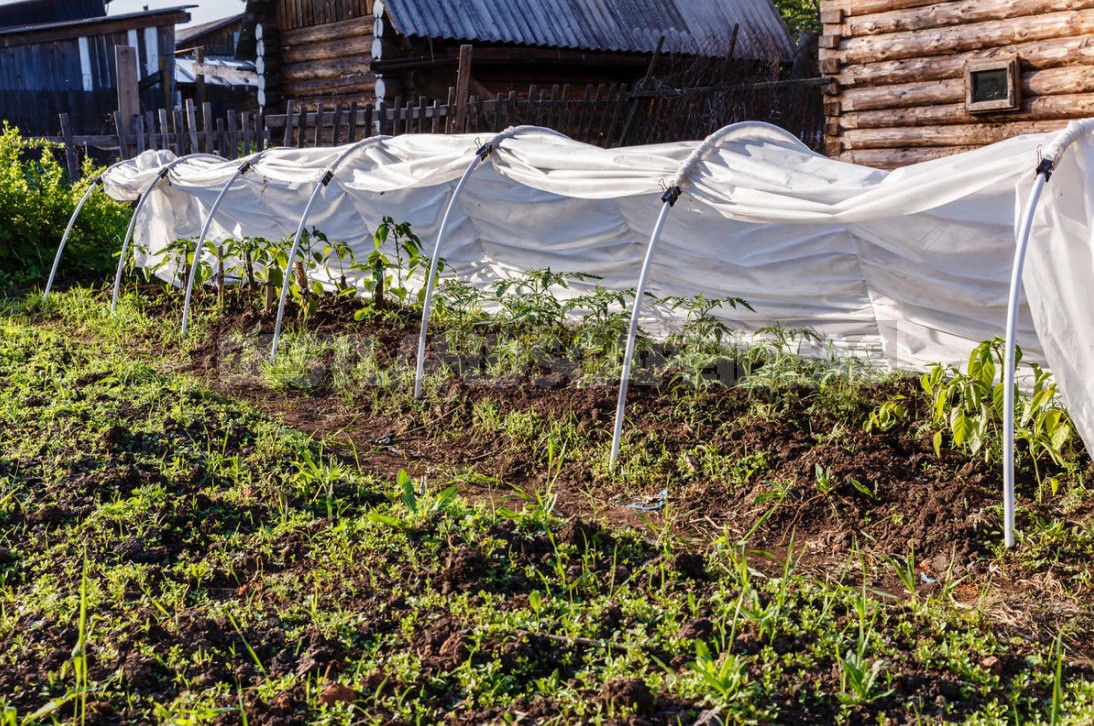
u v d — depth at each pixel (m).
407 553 4.02
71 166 13.69
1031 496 4.63
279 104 16.33
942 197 4.59
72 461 4.80
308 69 15.56
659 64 15.63
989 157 4.50
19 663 3.20
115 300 9.09
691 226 6.74
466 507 4.54
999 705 3.11
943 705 3.08
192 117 12.84
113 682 3.12
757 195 5.20
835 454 5.02
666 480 5.06
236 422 5.72
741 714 2.96
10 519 4.26
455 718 3.00
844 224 5.98
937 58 9.30
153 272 10.16
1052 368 4.39
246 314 8.57
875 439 5.27
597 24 15.19
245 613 3.56
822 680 3.20
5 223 10.90
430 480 5.18
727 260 6.79
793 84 11.27
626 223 7.11
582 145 6.24
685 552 4.01
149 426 5.36
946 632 3.52
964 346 6.04
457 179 7.54
